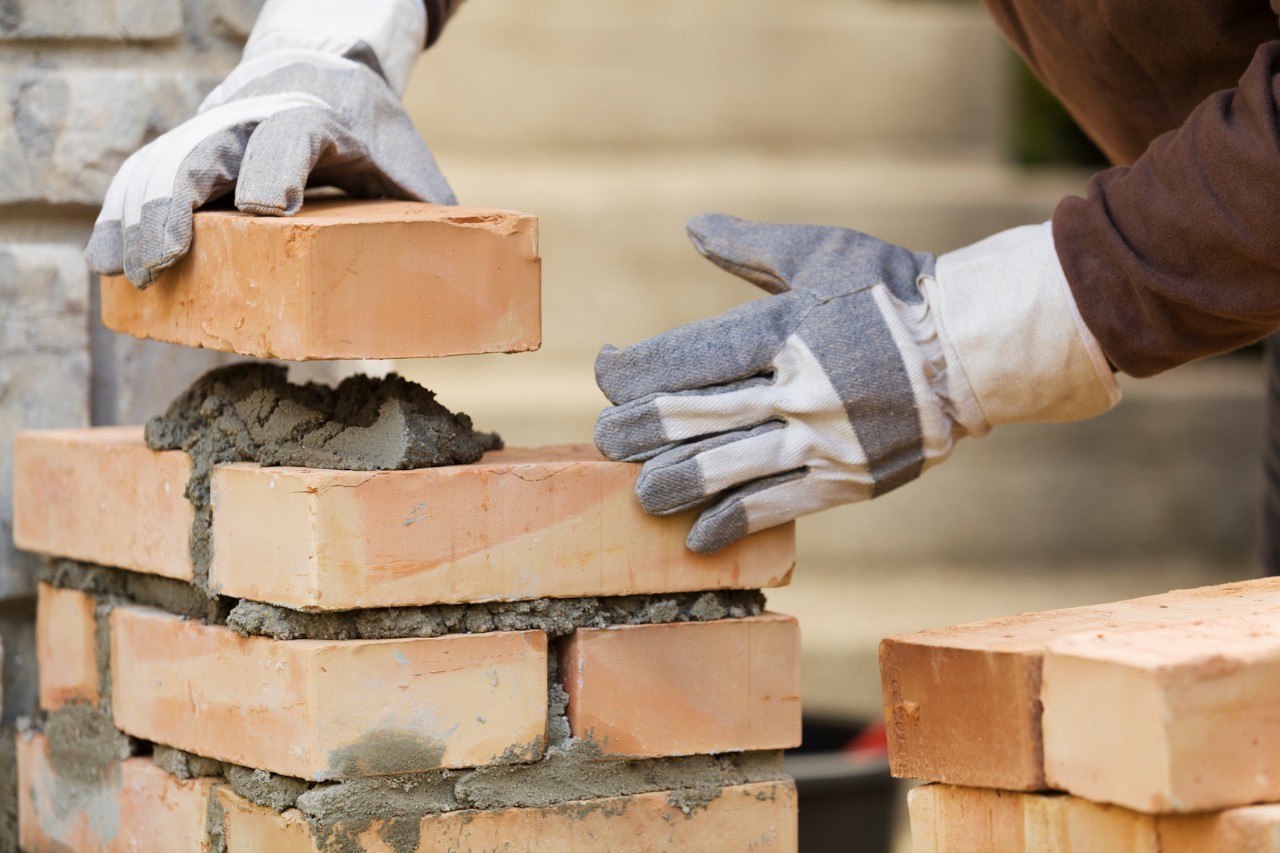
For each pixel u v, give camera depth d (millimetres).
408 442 3230
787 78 14312
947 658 2912
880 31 14383
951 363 3537
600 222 12148
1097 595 10727
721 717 3516
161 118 4461
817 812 5195
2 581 4367
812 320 3492
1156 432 11602
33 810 4164
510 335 3293
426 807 3262
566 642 3432
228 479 3357
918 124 14578
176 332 3516
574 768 3404
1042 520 11469
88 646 3922
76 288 4438
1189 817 2621
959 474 11359
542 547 3336
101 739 3857
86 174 4383
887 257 3656
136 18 4418
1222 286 3377
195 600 3578
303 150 3354
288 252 3127
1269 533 5531
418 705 3236
